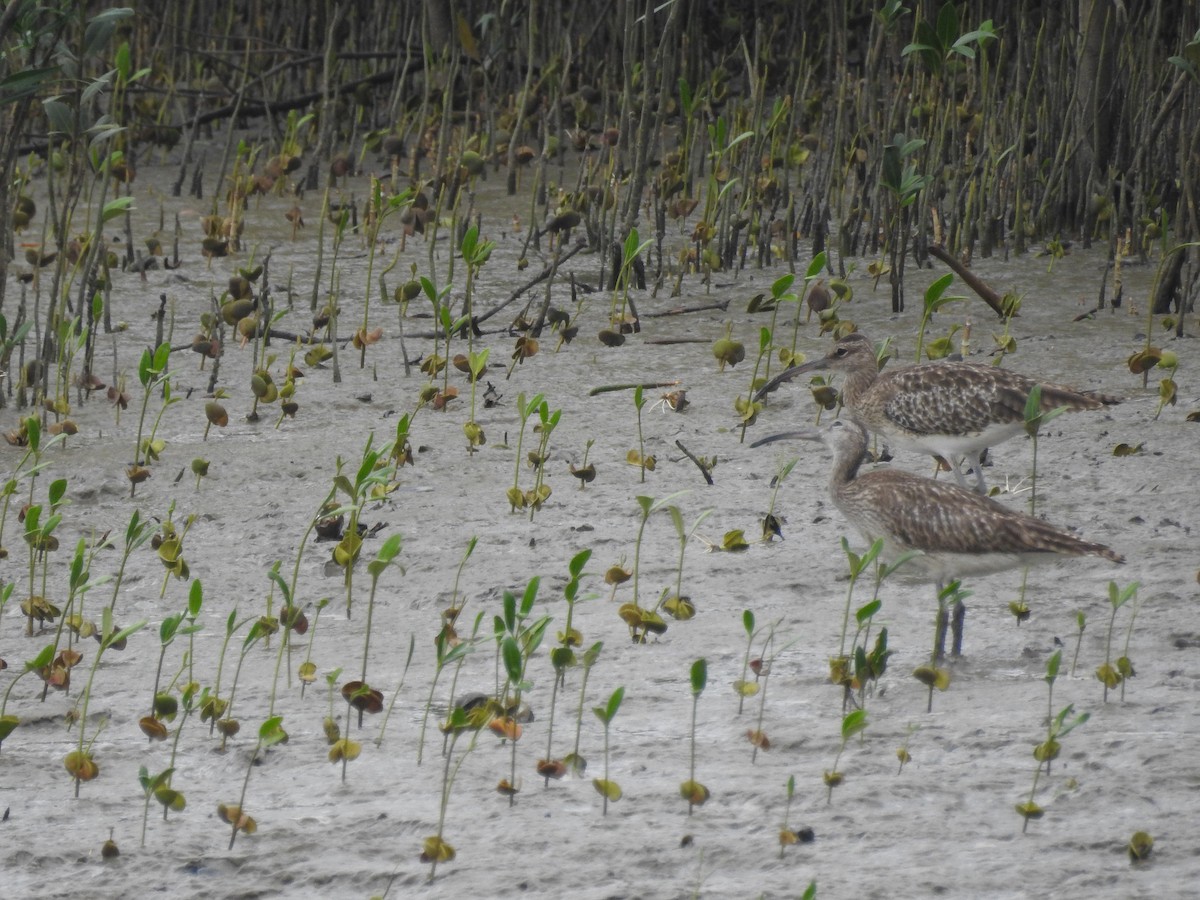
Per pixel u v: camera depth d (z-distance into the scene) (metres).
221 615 10.36
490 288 18.22
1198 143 17.44
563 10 27.62
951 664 9.20
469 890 7.00
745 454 13.09
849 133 22.38
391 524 11.80
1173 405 13.77
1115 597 8.80
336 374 15.11
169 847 7.49
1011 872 6.92
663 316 17.08
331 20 27.11
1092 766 7.86
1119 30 20.38
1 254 14.72
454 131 23.97
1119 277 16.75
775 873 7.01
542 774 7.95
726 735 8.46
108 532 10.83
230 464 13.06
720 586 10.50
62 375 14.88
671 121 24.52
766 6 26.77
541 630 8.14
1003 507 9.34
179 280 18.50
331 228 21.06
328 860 7.32
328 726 8.39
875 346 15.93
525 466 12.91
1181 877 6.82
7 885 7.22
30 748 8.60
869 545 9.99
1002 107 20.66
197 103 26.41
